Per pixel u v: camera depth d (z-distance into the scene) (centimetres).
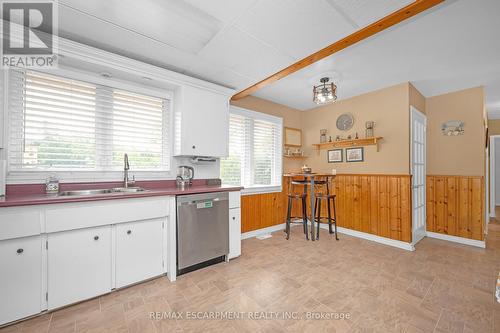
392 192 311
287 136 421
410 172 299
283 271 231
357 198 352
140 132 251
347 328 148
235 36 187
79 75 210
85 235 170
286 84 316
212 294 188
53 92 200
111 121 233
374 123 336
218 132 279
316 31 179
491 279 215
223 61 230
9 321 143
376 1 145
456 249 296
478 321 155
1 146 172
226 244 252
